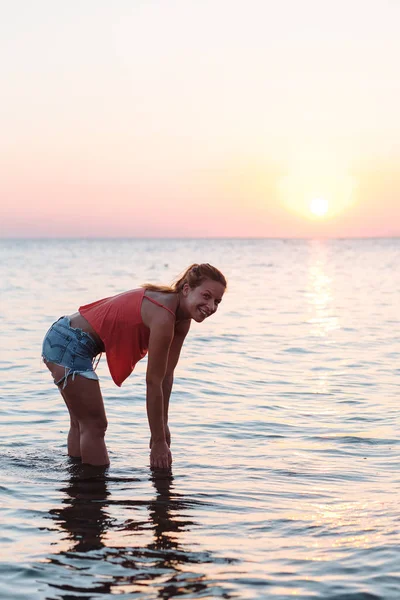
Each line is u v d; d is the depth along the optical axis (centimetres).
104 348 514
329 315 1884
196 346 1261
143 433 625
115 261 7462
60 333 505
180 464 526
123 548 364
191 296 491
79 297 2461
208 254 11188
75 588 320
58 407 733
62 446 573
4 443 581
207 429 646
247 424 669
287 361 1095
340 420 688
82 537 378
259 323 1666
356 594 315
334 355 1162
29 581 326
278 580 328
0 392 820
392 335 1441
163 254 11050
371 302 2355
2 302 2233
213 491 460
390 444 591
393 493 457
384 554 357
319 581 327
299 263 7062
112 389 834
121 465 520
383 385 887
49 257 9169
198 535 382
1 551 359
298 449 576
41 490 458
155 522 402
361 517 411
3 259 8162
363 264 6725
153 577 331
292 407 752
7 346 1231
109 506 428
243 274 4641
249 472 506
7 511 417
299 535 383
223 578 330
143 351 510
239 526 396
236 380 921
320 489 466
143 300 493
